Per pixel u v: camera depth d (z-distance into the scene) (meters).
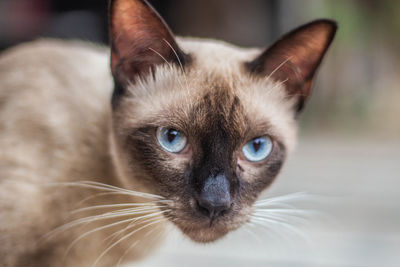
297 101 0.43
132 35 0.40
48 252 0.41
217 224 0.39
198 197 0.39
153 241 0.44
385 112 1.42
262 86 0.41
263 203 0.42
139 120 0.40
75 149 0.41
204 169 0.39
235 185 0.40
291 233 0.55
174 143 0.40
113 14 0.39
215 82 0.40
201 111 0.39
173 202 0.39
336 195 0.64
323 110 1.36
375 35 1.54
